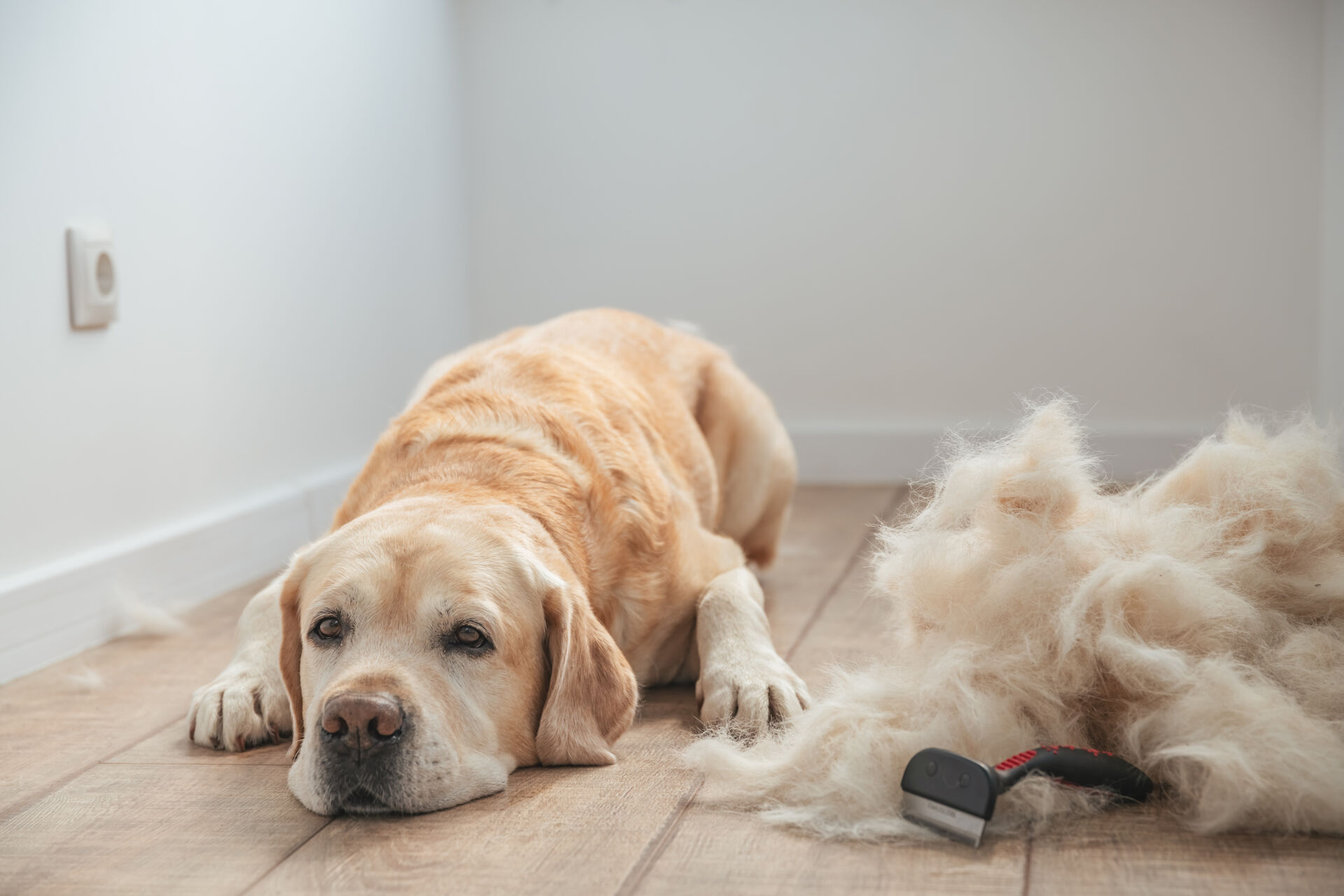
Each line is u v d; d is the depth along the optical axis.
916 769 1.25
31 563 2.05
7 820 1.34
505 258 4.08
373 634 1.36
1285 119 3.62
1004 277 3.82
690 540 1.86
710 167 3.95
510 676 1.40
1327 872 1.12
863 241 3.89
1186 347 3.73
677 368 2.27
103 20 2.24
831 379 3.95
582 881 1.14
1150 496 1.74
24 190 2.04
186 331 2.50
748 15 3.87
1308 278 3.64
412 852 1.22
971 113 3.79
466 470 1.63
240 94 2.70
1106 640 1.42
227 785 1.43
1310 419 1.74
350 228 3.22
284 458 2.89
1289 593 1.58
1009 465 1.60
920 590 1.58
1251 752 1.23
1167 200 3.70
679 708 1.71
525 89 4.01
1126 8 3.67
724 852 1.20
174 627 2.22
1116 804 1.30
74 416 2.16
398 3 3.53
